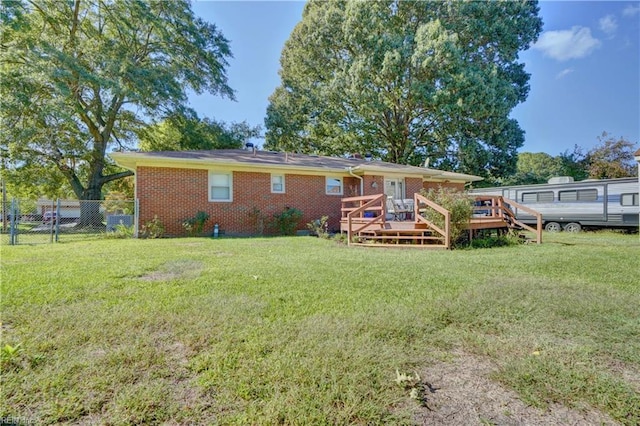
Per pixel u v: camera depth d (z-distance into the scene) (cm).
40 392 171
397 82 2034
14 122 1367
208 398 169
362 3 1997
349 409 161
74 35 1580
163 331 247
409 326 259
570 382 185
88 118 1647
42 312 281
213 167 1135
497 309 301
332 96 2272
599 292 359
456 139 2108
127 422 152
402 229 839
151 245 779
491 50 2166
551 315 287
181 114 1831
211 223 1134
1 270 454
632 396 173
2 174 1491
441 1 2064
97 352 214
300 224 1281
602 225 1234
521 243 849
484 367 203
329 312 289
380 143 2384
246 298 329
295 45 2561
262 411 159
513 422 155
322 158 1572
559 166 2950
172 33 1798
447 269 484
